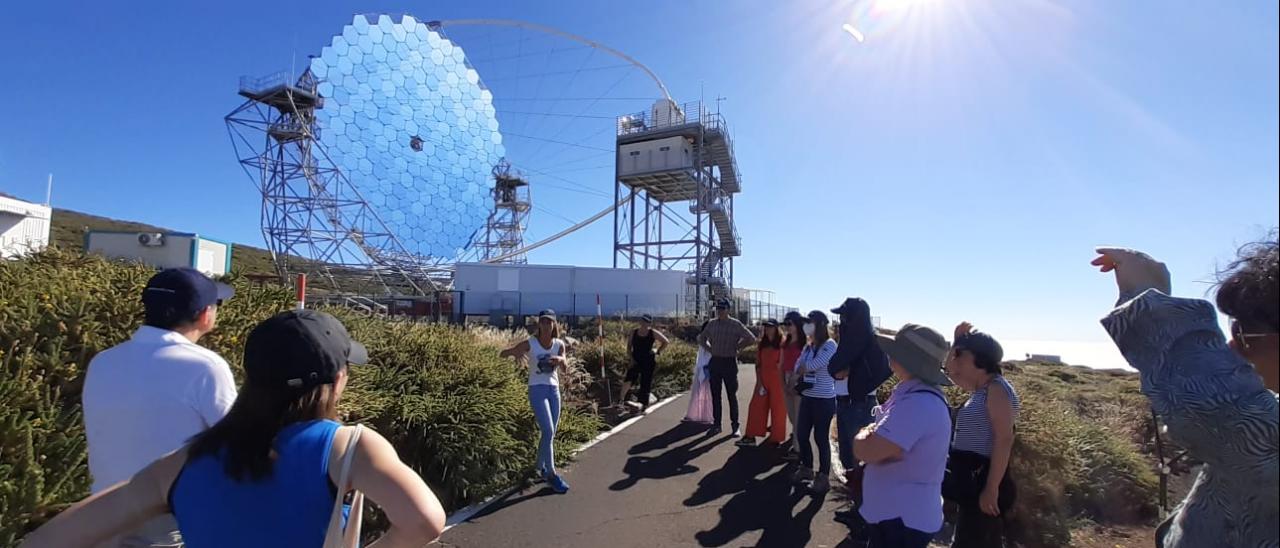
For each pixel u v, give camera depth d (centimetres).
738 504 536
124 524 150
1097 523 533
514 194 5616
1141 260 223
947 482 337
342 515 146
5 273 411
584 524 482
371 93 1870
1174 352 156
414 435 506
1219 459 143
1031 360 3016
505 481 561
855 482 339
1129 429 889
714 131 3866
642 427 866
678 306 3466
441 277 3500
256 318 453
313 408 154
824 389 580
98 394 205
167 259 1750
